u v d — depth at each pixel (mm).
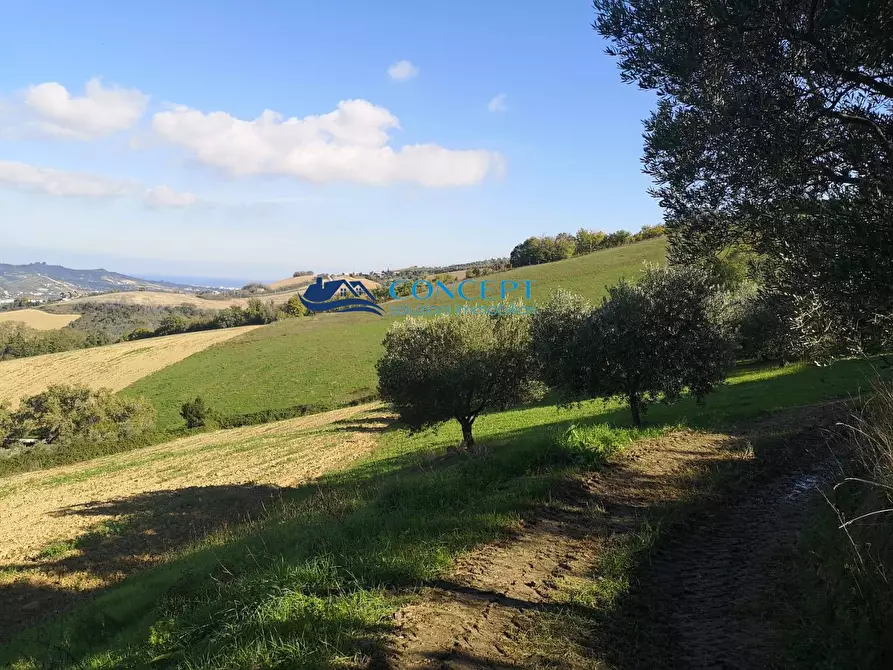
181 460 37688
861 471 6945
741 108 5512
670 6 5922
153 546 18000
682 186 6500
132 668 5070
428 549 6266
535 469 9625
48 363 75562
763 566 5906
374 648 4215
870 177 5047
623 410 25516
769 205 5844
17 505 28594
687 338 17062
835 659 3898
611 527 7156
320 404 55000
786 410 17359
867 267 4547
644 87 6695
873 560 4566
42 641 9164
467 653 4242
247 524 14648
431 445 29125
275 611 4781
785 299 6031
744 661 4195
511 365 23562
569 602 5168
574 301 19703
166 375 67250
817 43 5109
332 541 6734
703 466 10258
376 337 73562
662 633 4691
